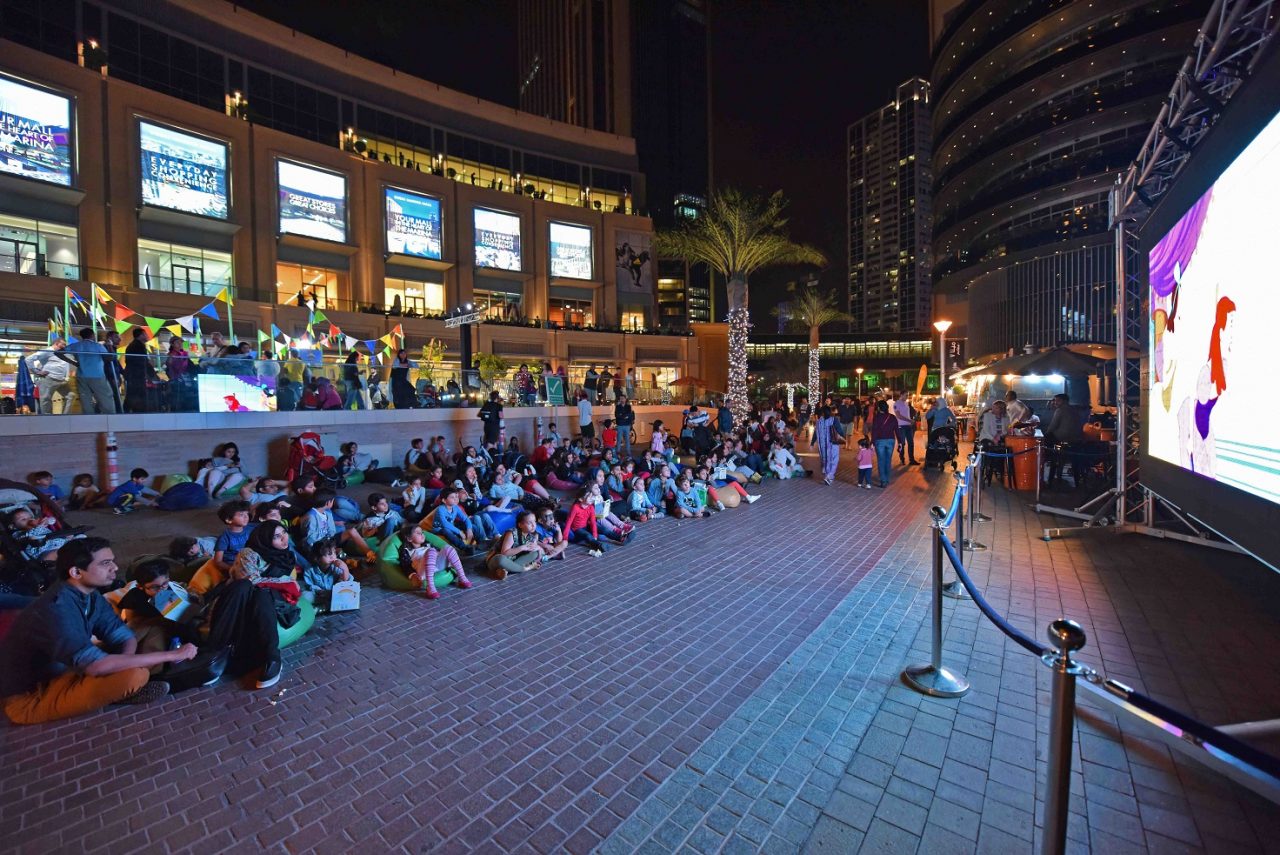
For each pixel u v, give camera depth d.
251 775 3.17
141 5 29.72
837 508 10.64
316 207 34.47
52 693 3.73
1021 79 49.75
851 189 182.88
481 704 3.90
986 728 3.55
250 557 4.89
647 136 81.94
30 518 6.09
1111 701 1.90
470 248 40.94
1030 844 2.63
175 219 29.61
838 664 4.43
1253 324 3.82
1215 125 4.57
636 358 45.56
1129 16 44.62
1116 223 8.43
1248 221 3.91
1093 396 19.03
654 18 84.25
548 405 19.61
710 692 4.03
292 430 13.00
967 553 7.40
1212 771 3.12
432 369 16.44
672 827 2.75
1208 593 5.79
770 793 2.98
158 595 4.55
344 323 33.34
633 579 6.62
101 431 10.42
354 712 3.82
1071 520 9.32
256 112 33.56
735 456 14.05
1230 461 4.30
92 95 27.28
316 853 2.61
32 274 25.27
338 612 5.64
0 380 9.73
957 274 58.84
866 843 2.64
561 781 3.09
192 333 16.91
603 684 4.16
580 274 46.28
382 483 13.02
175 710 3.87
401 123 39.94
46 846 2.67
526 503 9.09
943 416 15.20
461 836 2.70
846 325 102.94
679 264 80.62
